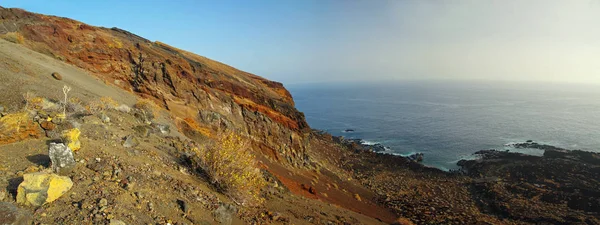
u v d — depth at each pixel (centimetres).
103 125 789
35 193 387
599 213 2047
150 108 1343
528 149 4600
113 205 444
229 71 2825
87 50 1769
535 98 15112
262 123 2227
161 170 663
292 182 1596
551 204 2203
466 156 4272
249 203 759
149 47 2141
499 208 2120
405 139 5488
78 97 991
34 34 1620
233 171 746
